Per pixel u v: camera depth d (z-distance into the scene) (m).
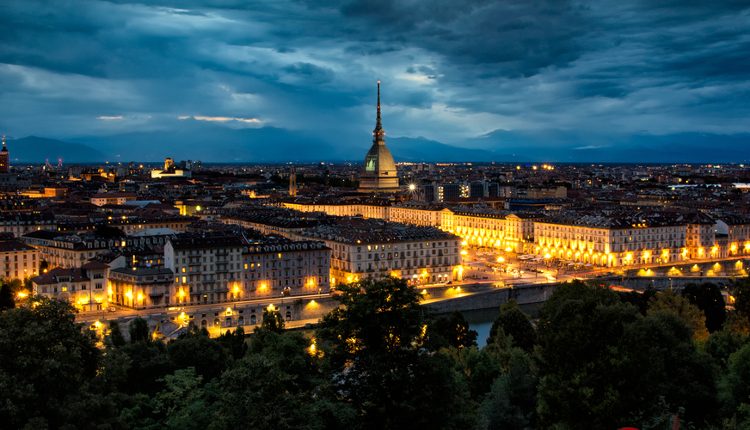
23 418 192.62
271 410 187.50
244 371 193.62
